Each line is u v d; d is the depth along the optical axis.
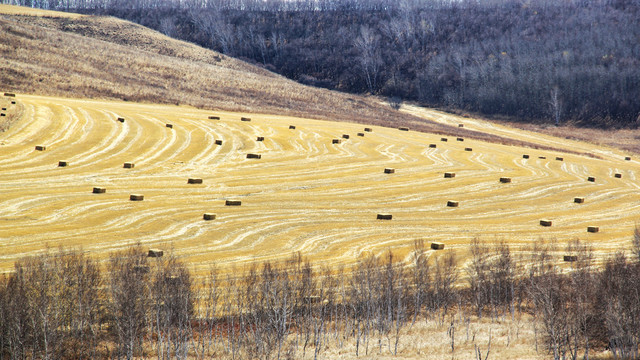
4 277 52.53
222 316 55.09
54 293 50.28
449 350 54.03
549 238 82.06
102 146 110.62
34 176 92.00
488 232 83.69
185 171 102.94
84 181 92.62
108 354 50.28
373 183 104.44
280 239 75.81
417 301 62.81
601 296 57.34
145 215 80.62
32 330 48.19
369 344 55.19
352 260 69.88
